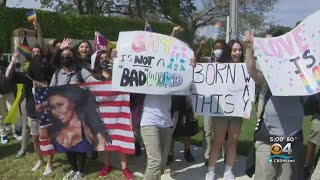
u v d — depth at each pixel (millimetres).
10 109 7578
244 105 5504
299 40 4000
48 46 6723
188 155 6934
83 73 5977
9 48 17375
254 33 4055
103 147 5965
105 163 6254
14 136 8484
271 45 3988
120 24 23797
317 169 4551
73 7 32656
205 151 6684
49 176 6219
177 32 5441
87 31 22031
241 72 5508
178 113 6227
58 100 5992
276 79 3863
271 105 4004
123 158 6043
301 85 3854
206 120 6609
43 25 19688
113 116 5902
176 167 6637
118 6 34219
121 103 5867
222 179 5957
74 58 6020
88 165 6707
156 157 4789
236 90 5512
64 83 5992
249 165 4367
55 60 6125
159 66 5102
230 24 9172
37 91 5988
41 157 6586
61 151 6066
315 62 3893
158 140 4840
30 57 6781
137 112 5598
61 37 20703
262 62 3898
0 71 7453
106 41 7777
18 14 17797
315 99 5520
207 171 6434
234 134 5684
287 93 3814
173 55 5164
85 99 5965
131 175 6008
